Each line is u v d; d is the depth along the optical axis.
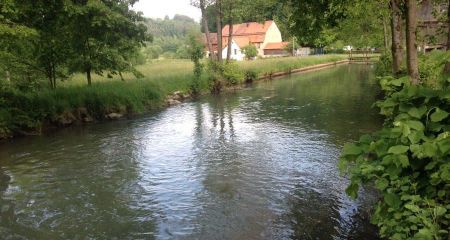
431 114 3.99
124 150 14.26
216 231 7.77
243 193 9.67
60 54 21.28
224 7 37.25
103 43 22.09
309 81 39.25
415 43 7.60
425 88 4.22
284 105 24.06
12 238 7.76
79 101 20.02
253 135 16.00
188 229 7.91
